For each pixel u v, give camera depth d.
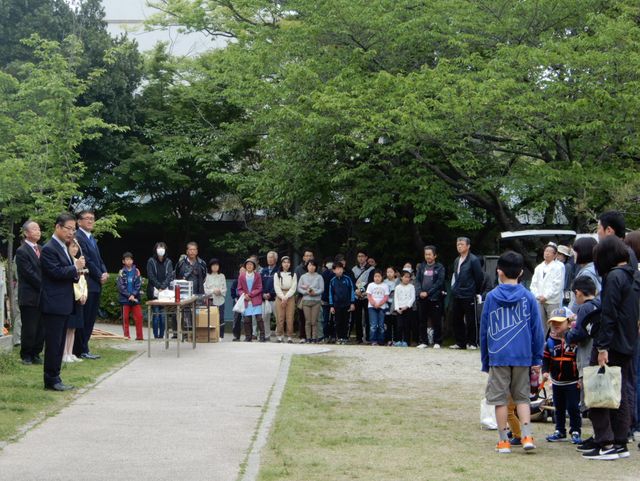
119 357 13.24
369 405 10.12
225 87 27.22
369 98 19.31
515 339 7.67
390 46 21.08
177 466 6.90
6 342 13.63
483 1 20.70
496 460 7.36
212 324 16.00
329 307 18.95
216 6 27.06
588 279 7.84
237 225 29.05
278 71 21.80
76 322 12.31
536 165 18.94
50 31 27.69
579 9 19.98
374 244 25.41
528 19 20.27
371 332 18.16
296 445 7.75
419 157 19.95
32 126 16.66
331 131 20.28
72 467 6.81
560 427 8.32
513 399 7.86
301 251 26.52
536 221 24.66
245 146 26.84
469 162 19.27
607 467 7.15
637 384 8.27
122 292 17.25
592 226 18.81
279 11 25.06
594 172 18.25
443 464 7.15
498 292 7.78
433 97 19.58
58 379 10.17
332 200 23.72
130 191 27.83
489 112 18.44
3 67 27.62
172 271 16.92
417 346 17.53
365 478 6.63
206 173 27.39
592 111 17.86
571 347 8.17
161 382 10.98
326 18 20.75
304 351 14.81
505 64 18.64
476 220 21.98
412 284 17.89
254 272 17.86
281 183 22.23
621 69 17.69
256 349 14.80
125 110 26.98
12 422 8.36
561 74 18.97
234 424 8.55
